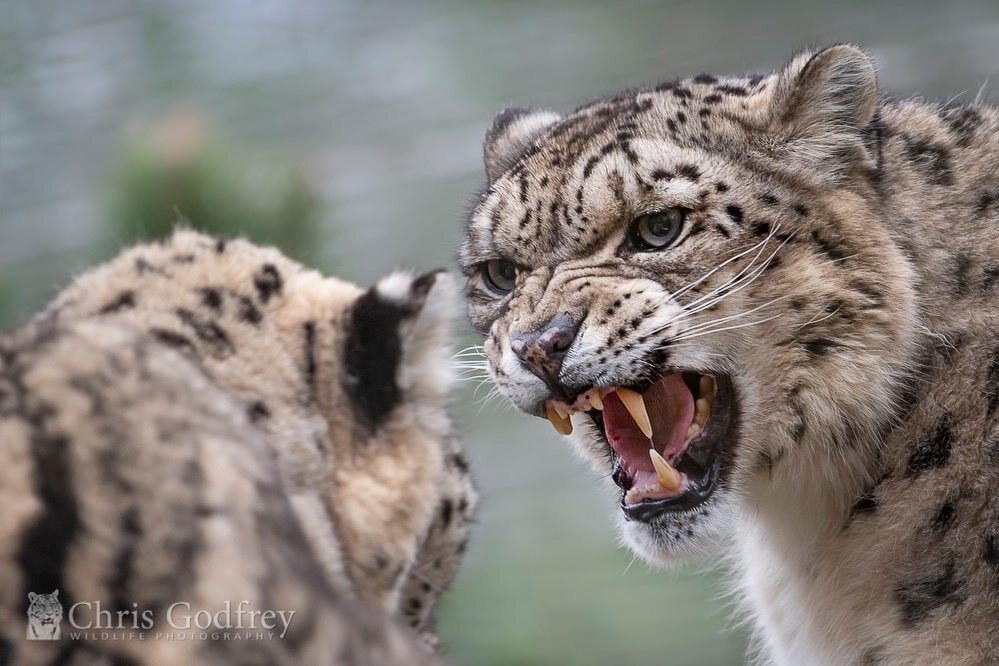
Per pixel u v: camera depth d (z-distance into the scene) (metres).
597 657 23.62
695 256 11.60
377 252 28.91
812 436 11.73
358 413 8.99
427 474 9.16
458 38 37.03
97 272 9.41
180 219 15.91
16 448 5.71
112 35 35.53
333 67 35.81
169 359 6.52
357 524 8.62
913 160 12.05
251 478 6.02
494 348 12.02
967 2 35.25
